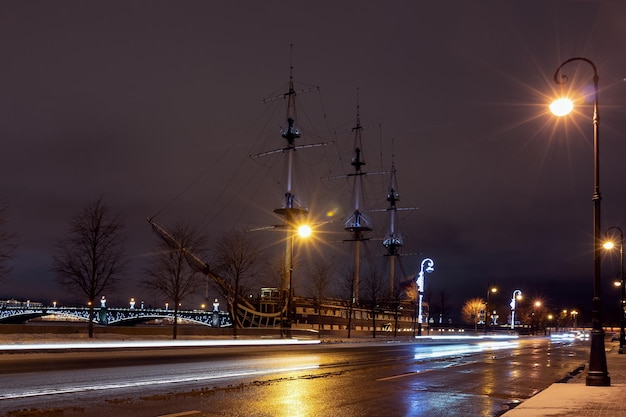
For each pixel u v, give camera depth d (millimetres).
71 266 51906
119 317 128125
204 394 13930
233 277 63000
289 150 92875
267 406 12508
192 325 140375
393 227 126688
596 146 18141
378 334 86312
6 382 15023
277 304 76375
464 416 12180
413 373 21688
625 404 13273
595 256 17875
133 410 11383
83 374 17484
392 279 117625
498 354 39469
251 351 33406
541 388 18141
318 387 16109
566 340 93250
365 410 12531
